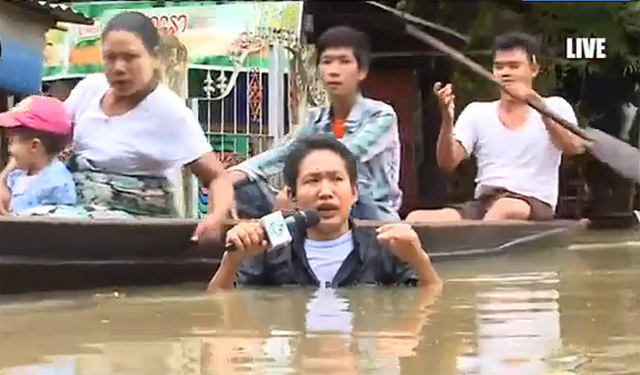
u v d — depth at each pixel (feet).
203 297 9.95
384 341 6.62
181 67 33.06
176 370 5.61
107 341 6.79
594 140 20.45
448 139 19.94
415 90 41.27
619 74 40.04
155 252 11.73
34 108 13.32
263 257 10.99
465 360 5.85
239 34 34.19
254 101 34.60
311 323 7.68
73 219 10.94
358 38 17.16
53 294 10.57
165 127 13.97
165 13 34.27
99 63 33.40
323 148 11.24
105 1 34.12
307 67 35.91
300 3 34.40
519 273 12.89
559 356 6.02
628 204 32.27
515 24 40.06
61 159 14.94
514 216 19.65
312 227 11.09
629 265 14.24
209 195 14.19
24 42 26.32
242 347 6.42
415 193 41.39
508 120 20.39
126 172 14.03
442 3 39.70
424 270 11.04
